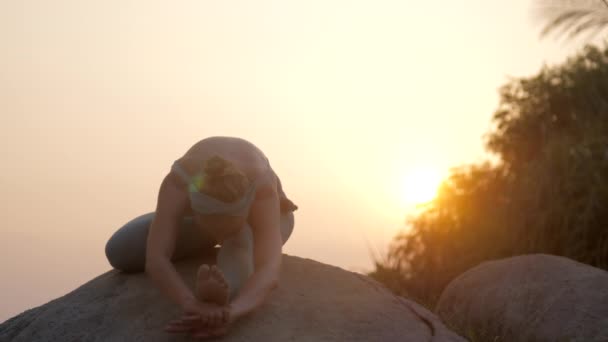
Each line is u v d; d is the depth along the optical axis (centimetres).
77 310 361
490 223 877
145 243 371
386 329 338
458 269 857
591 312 409
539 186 826
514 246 816
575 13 1077
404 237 923
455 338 340
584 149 829
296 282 377
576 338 397
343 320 339
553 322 419
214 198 294
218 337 312
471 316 486
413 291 864
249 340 312
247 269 314
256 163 319
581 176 799
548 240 790
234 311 285
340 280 389
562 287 442
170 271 299
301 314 339
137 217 384
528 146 1023
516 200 865
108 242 378
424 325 351
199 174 304
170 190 314
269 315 333
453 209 952
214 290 278
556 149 872
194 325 288
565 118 1028
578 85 1006
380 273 877
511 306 455
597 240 758
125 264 380
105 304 360
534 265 484
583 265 472
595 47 1069
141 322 338
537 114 1033
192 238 368
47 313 367
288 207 364
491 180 984
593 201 761
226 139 329
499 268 508
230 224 307
